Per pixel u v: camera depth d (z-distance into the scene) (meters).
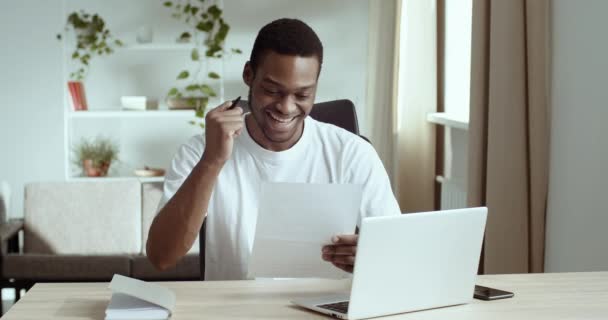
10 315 1.62
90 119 5.41
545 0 2.87
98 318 1.61
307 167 2.13
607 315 1.63
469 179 3.19
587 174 2.66
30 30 5.26
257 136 2.10
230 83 5.48
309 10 5.48
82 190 4.31
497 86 2.95
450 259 1.68
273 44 1.84
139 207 4.34
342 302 1.68
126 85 5.44
